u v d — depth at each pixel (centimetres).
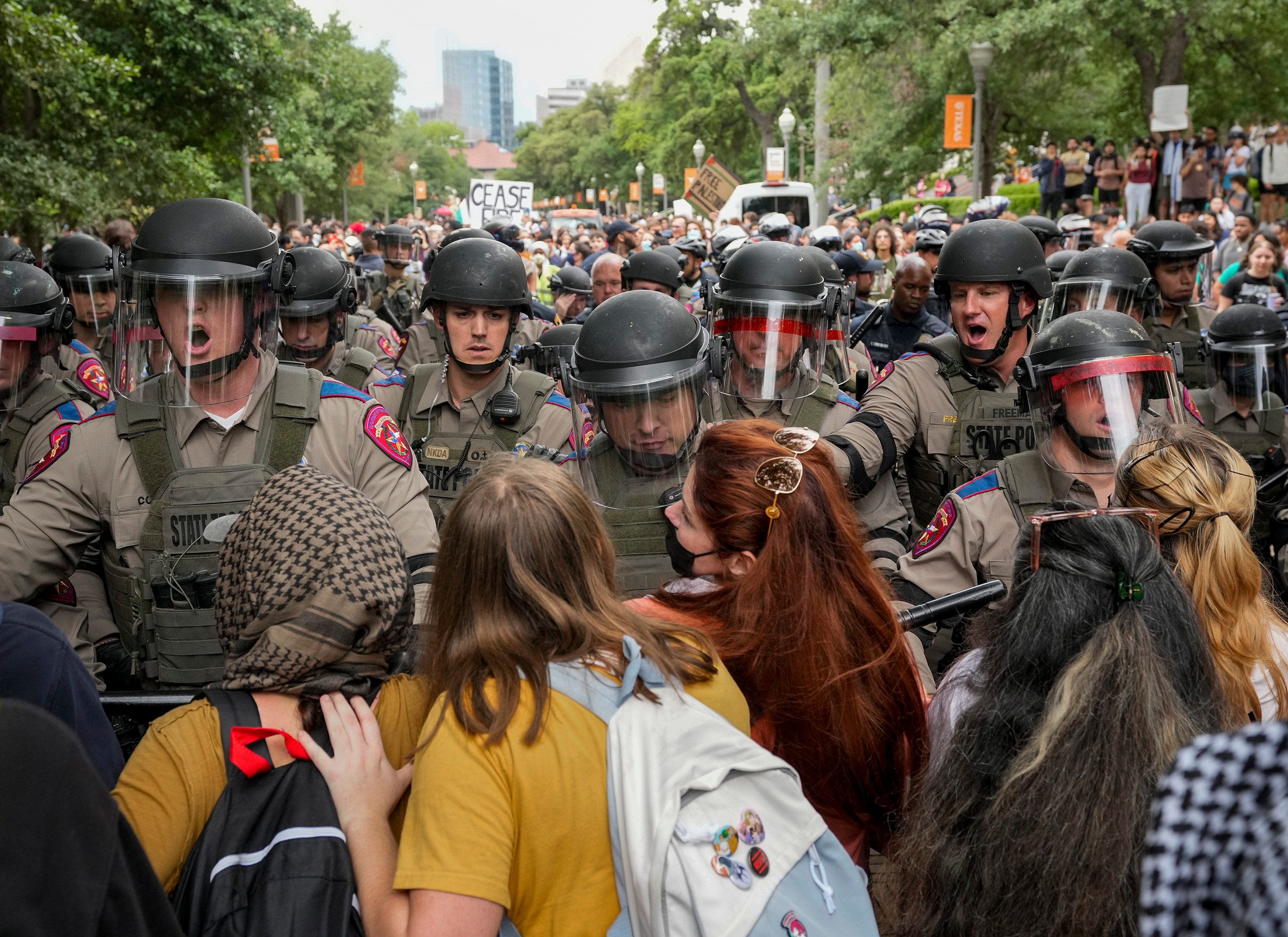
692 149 5059
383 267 1237
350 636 178
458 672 170
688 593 226
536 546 173
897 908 194
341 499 184
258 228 290
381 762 175
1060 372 297
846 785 214
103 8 1211
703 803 157
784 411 390
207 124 1374
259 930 155
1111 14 1697
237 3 1282
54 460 284
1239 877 81
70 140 1056
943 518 313
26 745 111
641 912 155
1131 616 175
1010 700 180
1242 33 1922
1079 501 303
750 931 150
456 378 416
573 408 313
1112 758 163
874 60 2072
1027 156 2383
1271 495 411
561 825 161
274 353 302
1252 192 1703
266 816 166
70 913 109
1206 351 501
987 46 1504
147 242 280
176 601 277
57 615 306
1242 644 212
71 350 522
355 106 3828
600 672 172
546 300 1681
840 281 503
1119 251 478
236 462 287
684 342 309
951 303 398
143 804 168
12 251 514
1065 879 158
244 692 177
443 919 153
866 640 212
